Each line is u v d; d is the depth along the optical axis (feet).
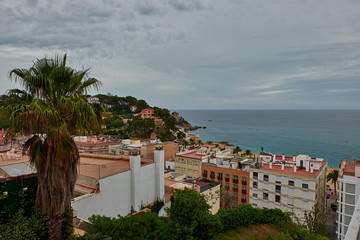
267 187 186.91
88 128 38.52
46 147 36.91
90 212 62.13
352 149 613.52
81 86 41.65
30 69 37.86
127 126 520.83
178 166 255.09
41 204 38.91
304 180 168.86
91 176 68.44
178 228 52.70
